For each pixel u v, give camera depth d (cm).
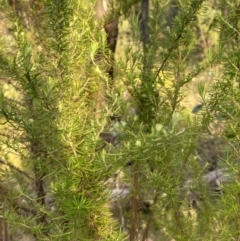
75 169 77
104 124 77
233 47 87
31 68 71
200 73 95
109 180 97
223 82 83
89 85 87
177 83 95
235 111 83
